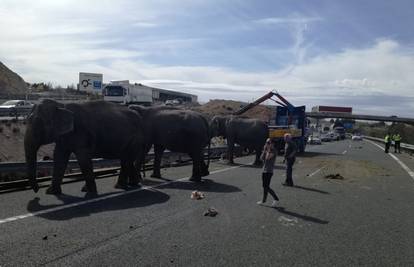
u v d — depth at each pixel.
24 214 9.12
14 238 7.41
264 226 9.02
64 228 8.16
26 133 11.24
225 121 24.08
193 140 15.48
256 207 11.02
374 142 78.00
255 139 23.44
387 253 7.43
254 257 6.91
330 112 118.31
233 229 8.65
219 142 36.00
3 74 76.56
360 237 8.45
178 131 15.41
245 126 23.67
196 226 8.76
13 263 6.21
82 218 8.98
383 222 9.86
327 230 8.91
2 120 30.67
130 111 13.73
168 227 8.59
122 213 9.62
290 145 15.27
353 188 15.24
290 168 15.34
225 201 11.63
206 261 6.62
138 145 13.59
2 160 24.92
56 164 11.79
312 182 16.45
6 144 26.83
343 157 31.41
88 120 12.20
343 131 94.44
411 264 6.89
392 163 27.53
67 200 10.81
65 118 11.53
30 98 53.44
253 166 21.89
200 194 11.94
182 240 7.71
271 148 11.48
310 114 111.00
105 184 13.77
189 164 21.80
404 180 18.31
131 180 13.72
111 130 12.73
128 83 49.00
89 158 12.07
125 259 6.56
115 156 13.12
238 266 6.46
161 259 6.62
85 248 7.01
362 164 25.56
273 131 28.17
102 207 10.16
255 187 14.35
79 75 59.84
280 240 7.99
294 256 7.06
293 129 31.67
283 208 11.06
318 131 80.50
